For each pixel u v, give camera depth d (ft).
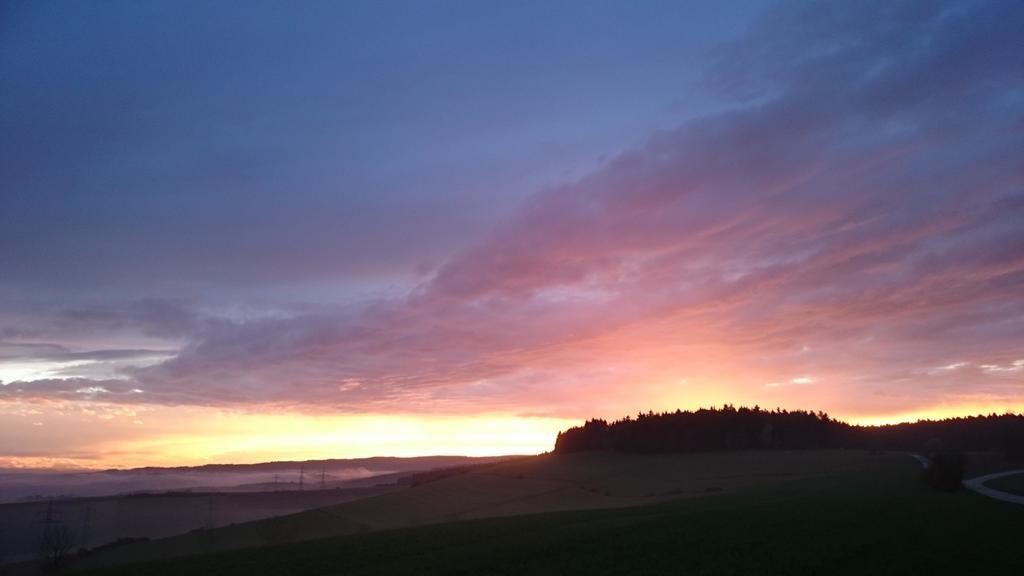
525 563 69.21
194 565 83.82
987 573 59.93
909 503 112.27
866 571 60.75
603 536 84.38
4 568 134.62
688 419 374.22
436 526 112.78
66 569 112.57
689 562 66.03
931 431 359.25
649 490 232.73
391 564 73.51
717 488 212.43
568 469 315.78
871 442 374.02
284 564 78.59
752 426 369.71
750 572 60.75
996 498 121.29
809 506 109.09
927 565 63.00
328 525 173.58
